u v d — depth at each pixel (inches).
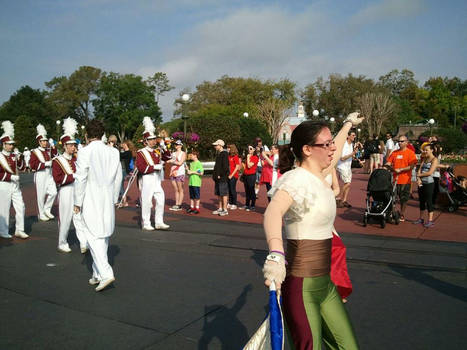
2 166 312.2
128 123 2753.4
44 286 209.3
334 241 140.7
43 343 147.1
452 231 323.9
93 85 3196.4
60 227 277.0
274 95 2378.2
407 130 2273.6
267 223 84.7
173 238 306.7
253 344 78.9
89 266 245.4
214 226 349.1
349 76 2315.5
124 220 384.2
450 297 188.7
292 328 88.0
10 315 172.6
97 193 202.2
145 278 220.8
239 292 198.5
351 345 90.4
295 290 89.1
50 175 396.2
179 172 440.8
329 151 95.8
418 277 216.1
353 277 217.0
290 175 92.9
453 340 147.1
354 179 772.0
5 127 316.2
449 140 1647.4
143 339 150.3
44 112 2824.8
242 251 271.0
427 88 3818.9
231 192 446.3
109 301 188.1
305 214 90.2
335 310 91.8
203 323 163.9
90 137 209.9
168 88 3009.4
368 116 2122.3
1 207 315.3
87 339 150.3
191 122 1256.8
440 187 423.2
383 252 258.8
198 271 232.2
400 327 158.1
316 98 2333.9
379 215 333.4
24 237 320.2
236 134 1288.1
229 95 2529.5
